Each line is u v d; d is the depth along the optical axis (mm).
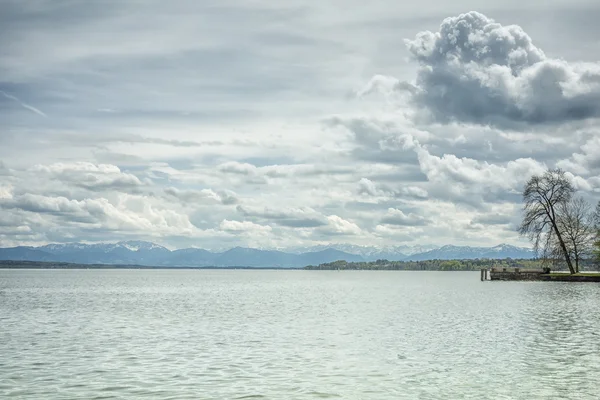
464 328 47531
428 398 24469
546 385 26547
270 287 159750
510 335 42656
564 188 120125
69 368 30766
